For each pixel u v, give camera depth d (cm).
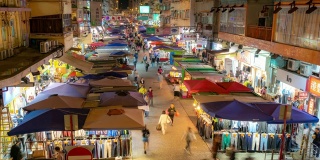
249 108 1323
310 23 1622
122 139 1310
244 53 2573
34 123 1144
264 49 2112
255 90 2392
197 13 4212
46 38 2031
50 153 1263
